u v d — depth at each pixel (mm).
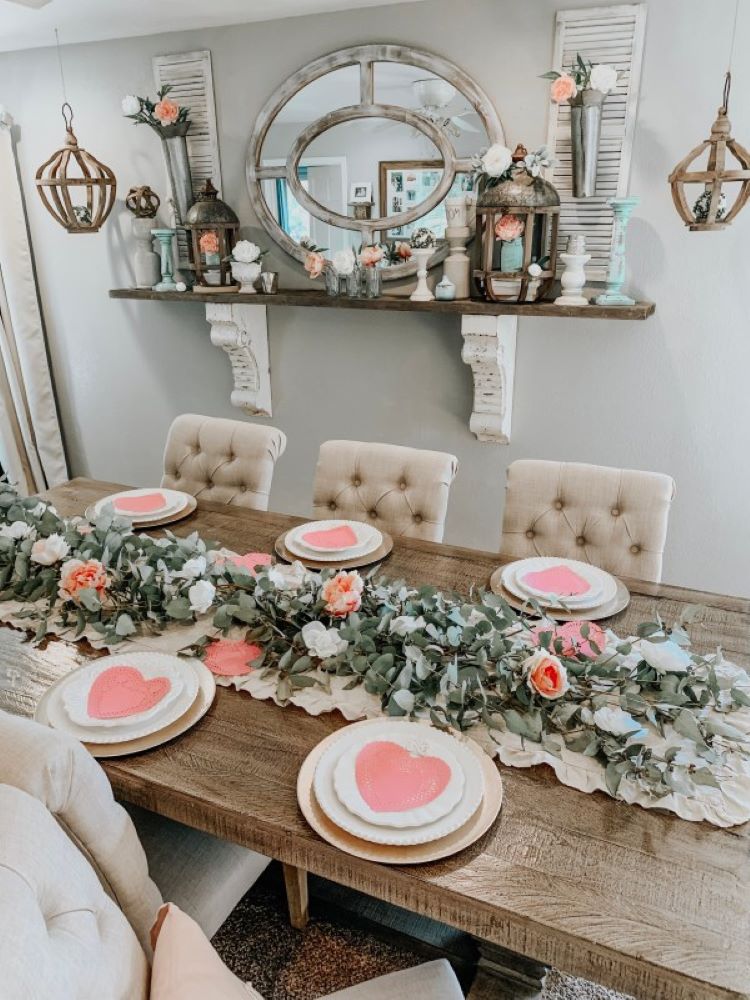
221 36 2889
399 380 3068
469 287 2730
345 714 1304
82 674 1403
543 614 1480
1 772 924
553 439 2863
